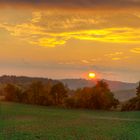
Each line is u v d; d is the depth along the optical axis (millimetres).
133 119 76625
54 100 117750
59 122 66312
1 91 124312
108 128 56031
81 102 114062
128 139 44312
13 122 64625
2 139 41625
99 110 109312
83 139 43625
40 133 48031
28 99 119000
